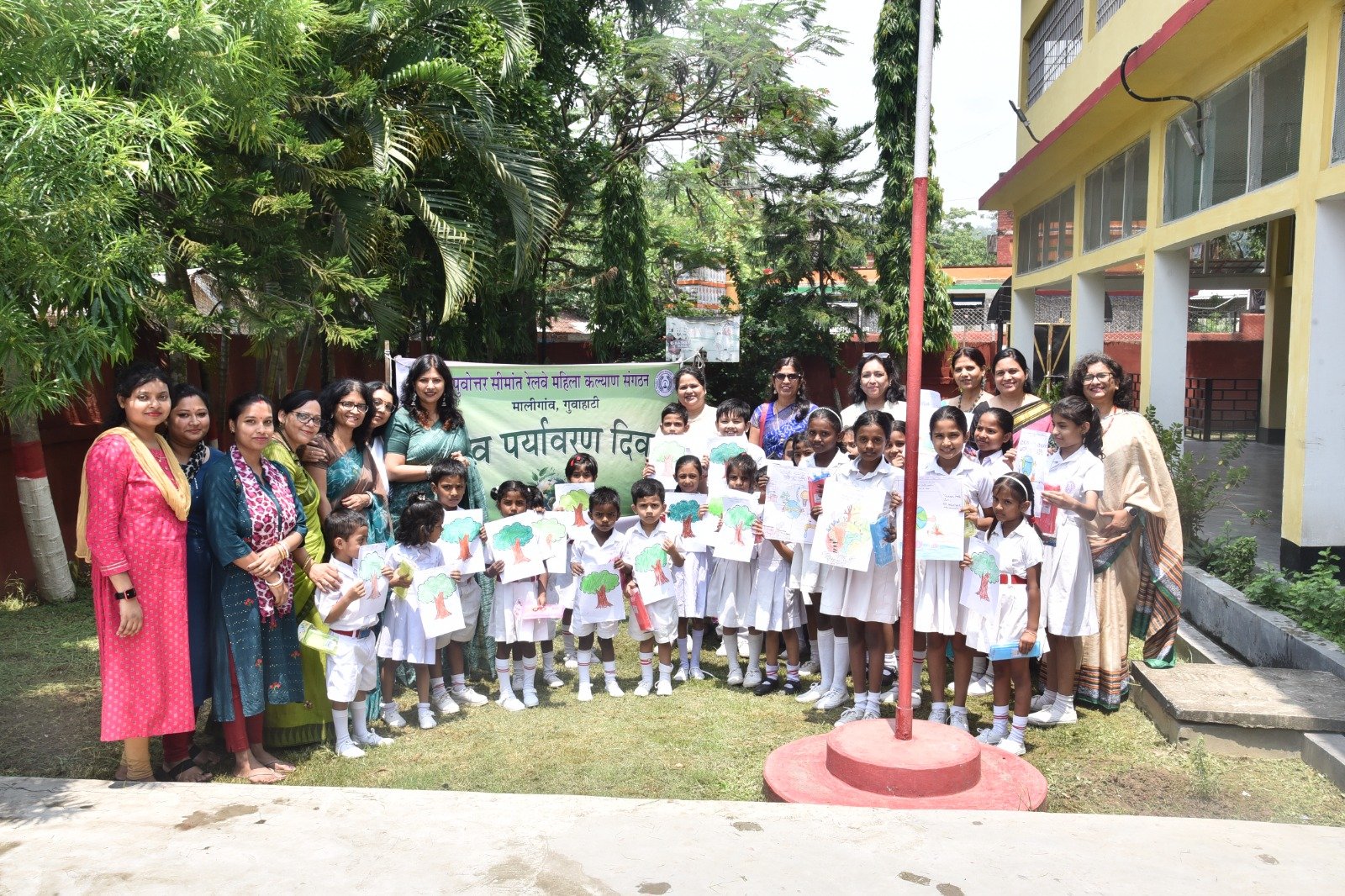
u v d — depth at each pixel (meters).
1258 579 6.16
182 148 4.79
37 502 7.28
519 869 3.07
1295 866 3.14
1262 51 7.75
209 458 4.27
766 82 16.61
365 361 14.94
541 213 9.46
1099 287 12.95
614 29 15.52
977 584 4.61
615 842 3.26
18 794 3.69
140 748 4.01
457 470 5.28
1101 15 12.22
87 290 3.99
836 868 3.09
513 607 5.36
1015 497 4.46
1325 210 6.88
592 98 16.09
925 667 5.98
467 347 11.84
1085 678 5.22
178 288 6.77
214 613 4.23
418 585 4.98
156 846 3.24
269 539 4.25
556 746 4.72
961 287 24.75
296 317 6.66
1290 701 4.64
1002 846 3.25
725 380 18.69
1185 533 7.67
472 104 8.87
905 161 14.97
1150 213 10.22
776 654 5.64
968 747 4.09
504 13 8.86
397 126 8.27
